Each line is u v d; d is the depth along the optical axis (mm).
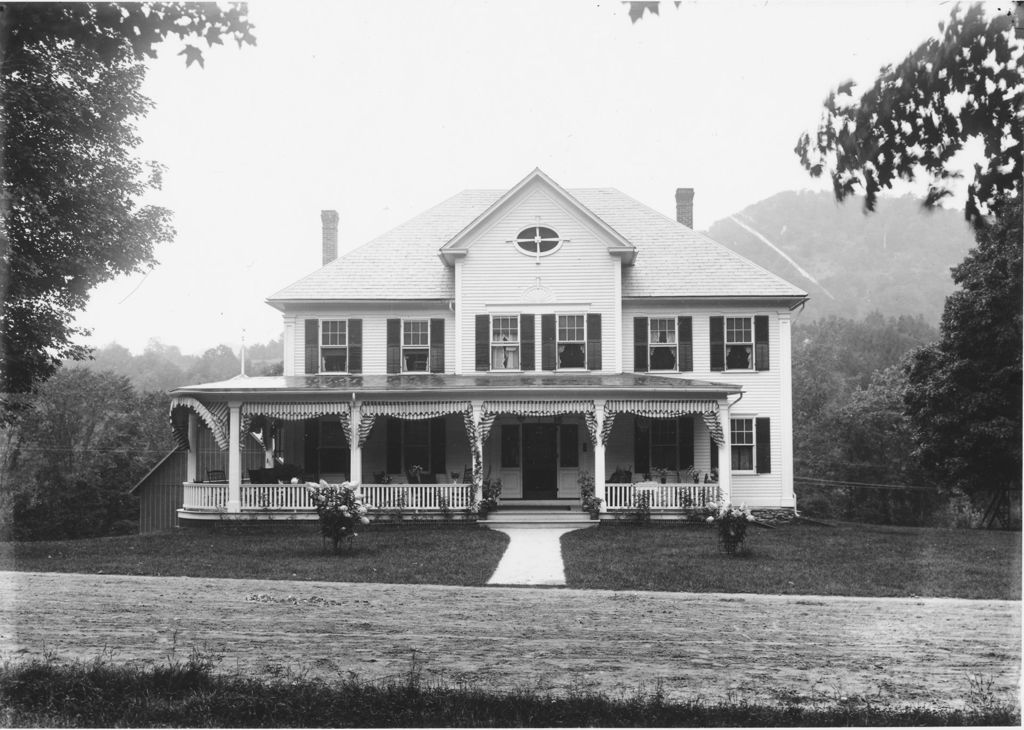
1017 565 14891
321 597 11773
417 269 28094
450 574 13898
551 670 8328
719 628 10070
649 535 19875
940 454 30266
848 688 7832
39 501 49812
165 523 33719
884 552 16906
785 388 26422
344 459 26391
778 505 26172
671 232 29297
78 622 10109
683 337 26672
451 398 22859
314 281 27516
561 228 26516
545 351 26344
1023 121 7270
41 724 6789
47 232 17891
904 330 71062
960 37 7270
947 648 9203
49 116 16703
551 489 25922
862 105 7742
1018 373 27281
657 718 6953
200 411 22297
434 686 7699
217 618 10391
